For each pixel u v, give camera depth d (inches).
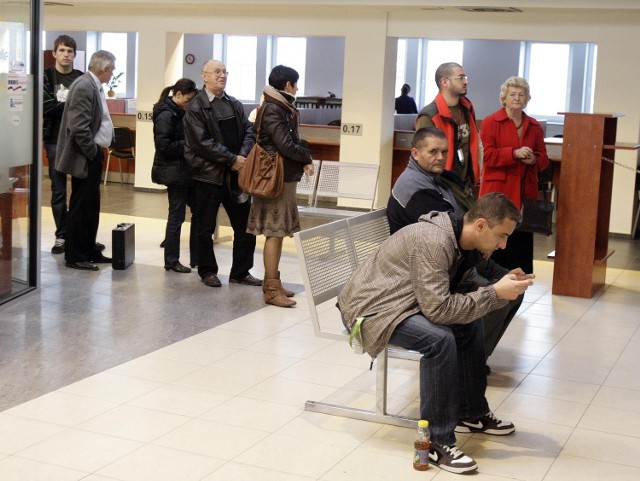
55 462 142.2
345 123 470.6
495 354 211.5
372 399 175.9
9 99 234.5
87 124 273.9
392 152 483.8
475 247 145.0
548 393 184.2
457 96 218.4
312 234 167.9
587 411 174.1
